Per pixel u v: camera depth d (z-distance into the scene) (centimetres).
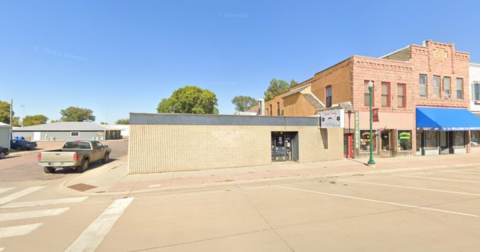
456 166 1406
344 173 1167
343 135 1656
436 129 1681
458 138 1980
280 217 561
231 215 585
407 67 1783
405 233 458
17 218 589
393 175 1145
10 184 1023
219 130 1338
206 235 468
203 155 1305
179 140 1270
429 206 632
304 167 1334
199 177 1095
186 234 475
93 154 1466
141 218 578
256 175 1127
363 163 1452
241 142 1377
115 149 3086
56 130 5275
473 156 1770
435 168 1345
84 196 823
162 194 838
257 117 1417
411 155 1783
